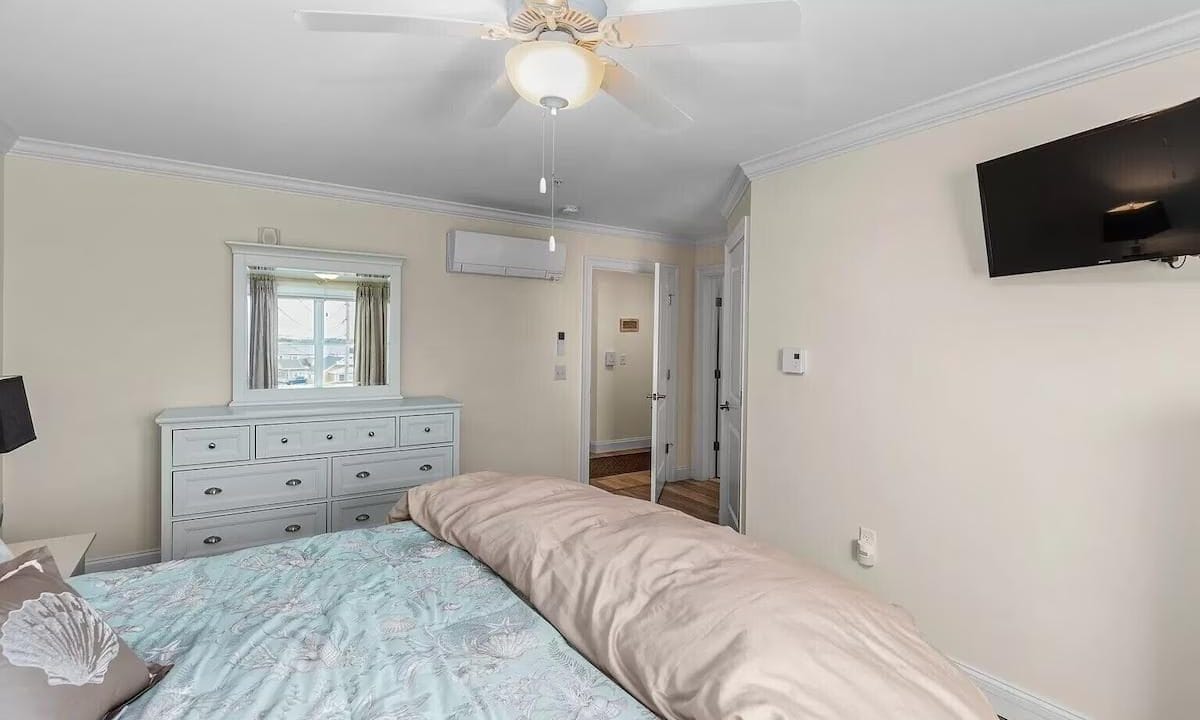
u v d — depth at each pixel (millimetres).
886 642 1173
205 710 1031
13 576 1133
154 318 3127
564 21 1349
